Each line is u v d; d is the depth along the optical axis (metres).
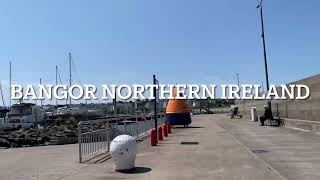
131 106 76.81
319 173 11.91
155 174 12.24
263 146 19.39
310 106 28.14
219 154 16.70
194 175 11.90
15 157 18.00
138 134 26.52
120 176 12.06
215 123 44.34
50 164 15.03
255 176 11.57
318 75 26.31
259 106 49.50
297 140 21.80
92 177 11.99
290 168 12.85
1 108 81.88
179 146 20.12
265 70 41.69
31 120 52.53
